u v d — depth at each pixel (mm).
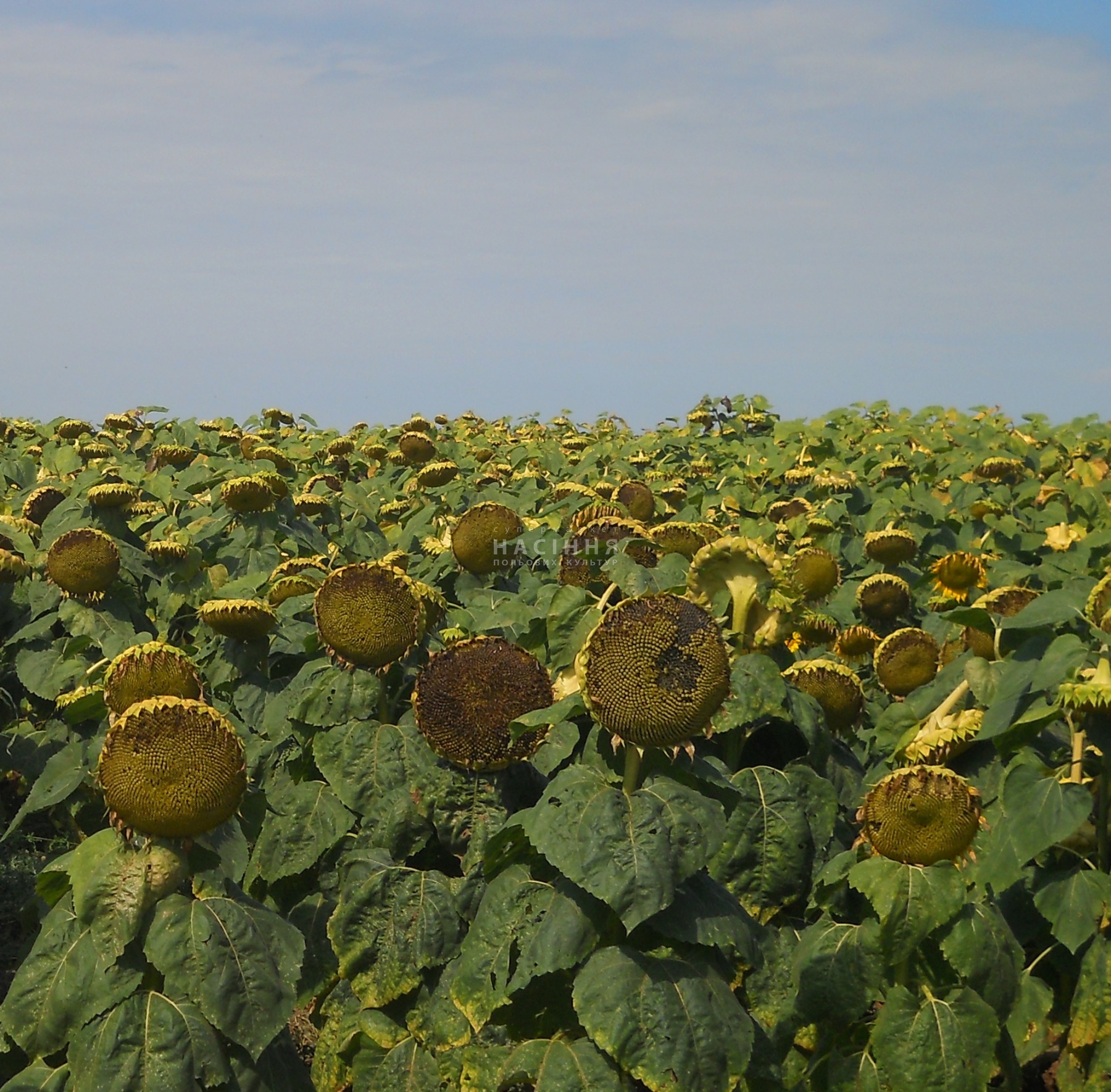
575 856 2293
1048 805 2521
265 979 2412
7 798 4109
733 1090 2510
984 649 2869
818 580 3893
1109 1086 2590
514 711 2719
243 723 3197
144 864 2398
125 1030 2359
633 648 2303
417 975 2715
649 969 2338
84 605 3961
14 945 3494
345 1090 2855
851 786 3047
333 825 2887
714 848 2311
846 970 2588
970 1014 2490
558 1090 2348
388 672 2977
